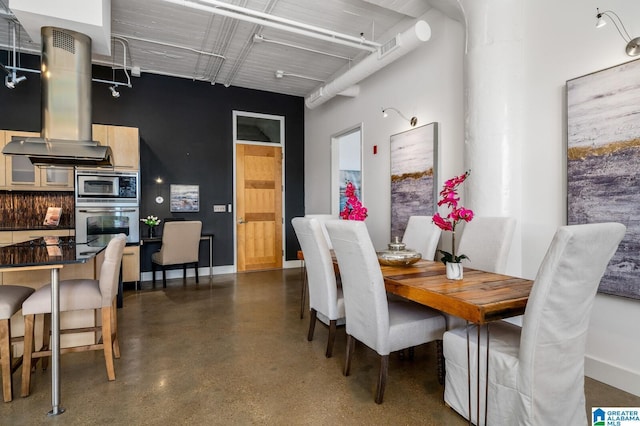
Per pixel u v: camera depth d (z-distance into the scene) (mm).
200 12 3744
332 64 5121
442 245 3578
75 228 4434
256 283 5215
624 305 2174
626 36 2148
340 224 2102
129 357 2662
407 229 3473
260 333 3164
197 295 4516
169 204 5590
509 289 1830
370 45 4109
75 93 3039
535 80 2672
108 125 4898
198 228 5102
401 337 2064
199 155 5805
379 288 1997
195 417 1904
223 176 5996
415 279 2082
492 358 1681
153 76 5465
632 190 2084
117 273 2531
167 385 2244
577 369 1653
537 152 2662
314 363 2561
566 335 1570
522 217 2770
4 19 3713
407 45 3316
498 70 2756
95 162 3314
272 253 6445
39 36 3074
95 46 3277
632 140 2082
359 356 2688
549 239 2596
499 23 2750
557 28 2527
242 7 3551
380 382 2025
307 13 3826
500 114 2760
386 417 1900
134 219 4727
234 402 2049
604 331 2271
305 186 6703
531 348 1516
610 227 1495
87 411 1958
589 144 2293
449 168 3496
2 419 1880
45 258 2072
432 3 3363
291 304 4098
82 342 2768
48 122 2975
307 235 2723
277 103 6461
